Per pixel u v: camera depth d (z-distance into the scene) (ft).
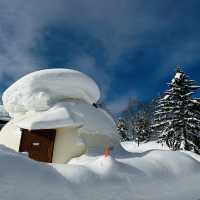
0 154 16.63
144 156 26.04
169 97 83.20
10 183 15.30
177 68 84.48
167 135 79.36
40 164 17.97
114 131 32.55
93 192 17.78
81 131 28.96
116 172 20.25
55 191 16.35
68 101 31.89
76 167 19.12
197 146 76.28
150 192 20.57
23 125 28.32
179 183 23.24
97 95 34.96
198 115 78.79
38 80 31.07
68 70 32.94
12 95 31.99
